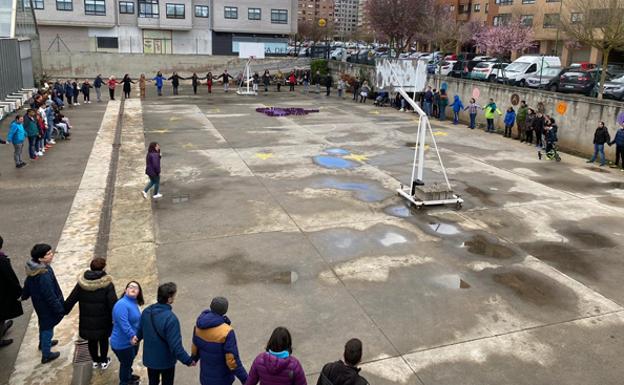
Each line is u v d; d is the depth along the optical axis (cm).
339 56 5053
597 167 1748
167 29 5675
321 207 1255
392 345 711
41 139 1727
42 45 5338
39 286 607
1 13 2825
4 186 1367
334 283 880
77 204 1245
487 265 965
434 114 2833
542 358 692
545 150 1930
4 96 2473
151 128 2256
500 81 3058
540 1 5219
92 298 596
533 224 1183
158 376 557
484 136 2277
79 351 662
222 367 511
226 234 1078
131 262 942
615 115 1847
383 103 3212
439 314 793
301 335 728
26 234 1055
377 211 1238
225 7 5775
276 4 5919
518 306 823
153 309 533
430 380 641
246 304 805
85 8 5303
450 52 5612
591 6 2333
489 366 672
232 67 4600
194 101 3234
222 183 1438
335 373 435
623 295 867
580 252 1035
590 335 748
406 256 993
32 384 614
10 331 720
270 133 2189
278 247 1019
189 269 920
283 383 450
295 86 4334
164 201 1280
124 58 4391
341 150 1889
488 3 6053
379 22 4312
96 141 1962
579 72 2511
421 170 1299
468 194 1393
